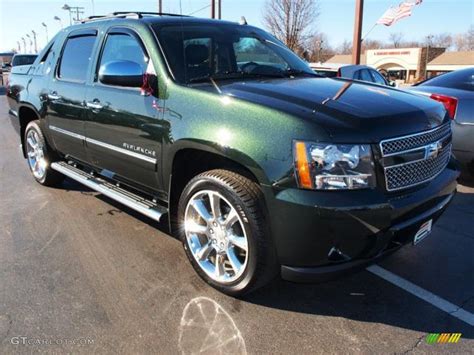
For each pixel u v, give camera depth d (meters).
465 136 5.28
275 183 2.57
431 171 2.96
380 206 2.51
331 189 2.48
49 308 2.94
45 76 4.97
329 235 2.50
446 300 3.08
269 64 3.90
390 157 2.61
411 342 2.63
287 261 2.68
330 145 2.47
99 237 4.03
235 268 2.95
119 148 3.75
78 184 5.66
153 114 3.30
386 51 59.94
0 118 12.90
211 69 3.53
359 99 2.92
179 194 3.39
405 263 3.59
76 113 4.27
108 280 3.29
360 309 2.96
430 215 2.85
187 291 3.14
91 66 4.13
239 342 2.62
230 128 2.78
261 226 2.70
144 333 2.70
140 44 3.59
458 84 5.54
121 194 3.94
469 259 3.66
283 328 2.76
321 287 3.22
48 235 4.08
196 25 3.84
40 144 5.25
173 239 4.00
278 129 2.59
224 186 2.81
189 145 3.01
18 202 4.98
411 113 2.84
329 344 2.62
